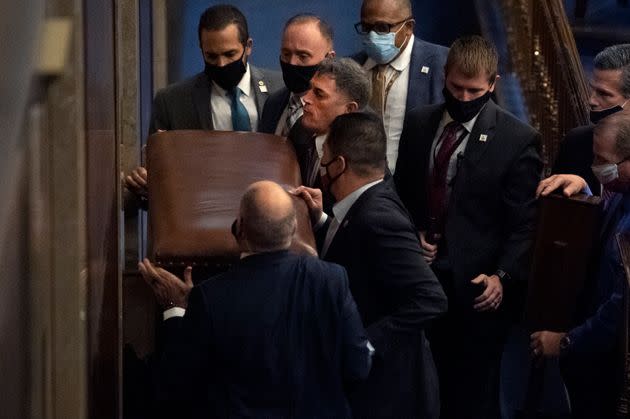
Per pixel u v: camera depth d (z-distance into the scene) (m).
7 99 4.05
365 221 8.10
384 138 8.26
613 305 8.29
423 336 8.38
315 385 7.27
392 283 8.12
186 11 17.67
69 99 5.11
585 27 17.41
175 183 8.35
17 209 4.31
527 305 9.17
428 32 17.39
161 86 16.62
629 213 8.58
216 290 7.17
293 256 7.31
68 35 5.06
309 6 18.22
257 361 7.13
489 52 9.63
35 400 4.75
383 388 8.16
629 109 9.73
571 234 8.98
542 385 9.48
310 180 9.14
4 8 3.99
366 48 10.52
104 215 6.71
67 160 5.16
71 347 5.27
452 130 9.95
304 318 7.22
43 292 4.93
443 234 10.06
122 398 8.37
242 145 8.77
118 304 7.71
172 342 7.25
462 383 10.17
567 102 11.93
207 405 7.25
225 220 8.06
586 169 9.85
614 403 8.54
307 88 9.91
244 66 10.42
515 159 9.80
